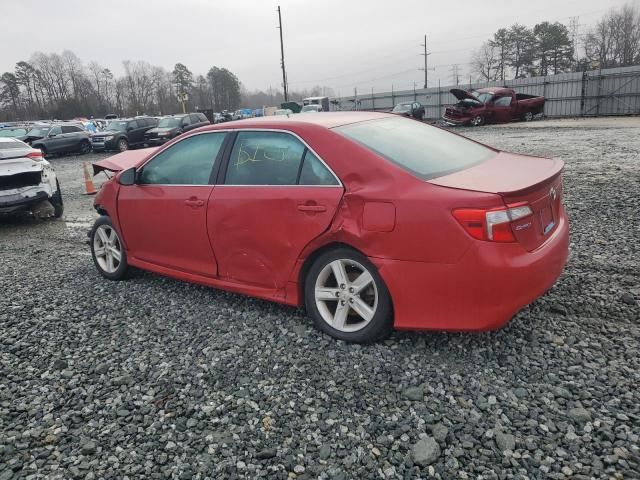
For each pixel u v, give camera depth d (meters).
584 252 4.98
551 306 3.81
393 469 2.37
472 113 26.12
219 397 3.04
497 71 79.12
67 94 100.31
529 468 2.31
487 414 2.69
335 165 3.43
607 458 2.32
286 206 3.59
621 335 3.36
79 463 2.56
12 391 3.26
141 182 4.74
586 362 3.08
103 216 5.29
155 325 4.09
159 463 2.52
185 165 4.38
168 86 108.12
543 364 3.09
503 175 3.30
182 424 2.81
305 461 2.47
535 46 74.00
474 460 2.38
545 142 15.38
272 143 3.82
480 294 2.94
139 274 5.43
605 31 71.00
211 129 4.25
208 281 4.26
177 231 4.36
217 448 2.60
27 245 7.43
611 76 27.55
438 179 3.18
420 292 3.09
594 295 3.97
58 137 25.67
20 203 8.61
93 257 5.42
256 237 3.79
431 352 3.32
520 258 2.95
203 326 3.99
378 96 42.72
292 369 3.27
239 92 110.62
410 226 3.06
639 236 5.35
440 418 2.69
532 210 3.06
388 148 3.51
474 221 2.91
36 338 4.01
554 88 30.06
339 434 2.64
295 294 3.72
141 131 27.23
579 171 9.52
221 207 3.97
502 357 3.20
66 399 3.14
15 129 27.31
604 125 21.06
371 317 3.36
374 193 3.21
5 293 5.15
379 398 2.90
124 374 3.38
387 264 3.17
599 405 2.68
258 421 2.79
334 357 3.36
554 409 2.68
